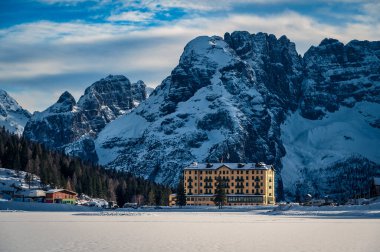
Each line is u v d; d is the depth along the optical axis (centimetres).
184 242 12569
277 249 11350
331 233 14825
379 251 11112
